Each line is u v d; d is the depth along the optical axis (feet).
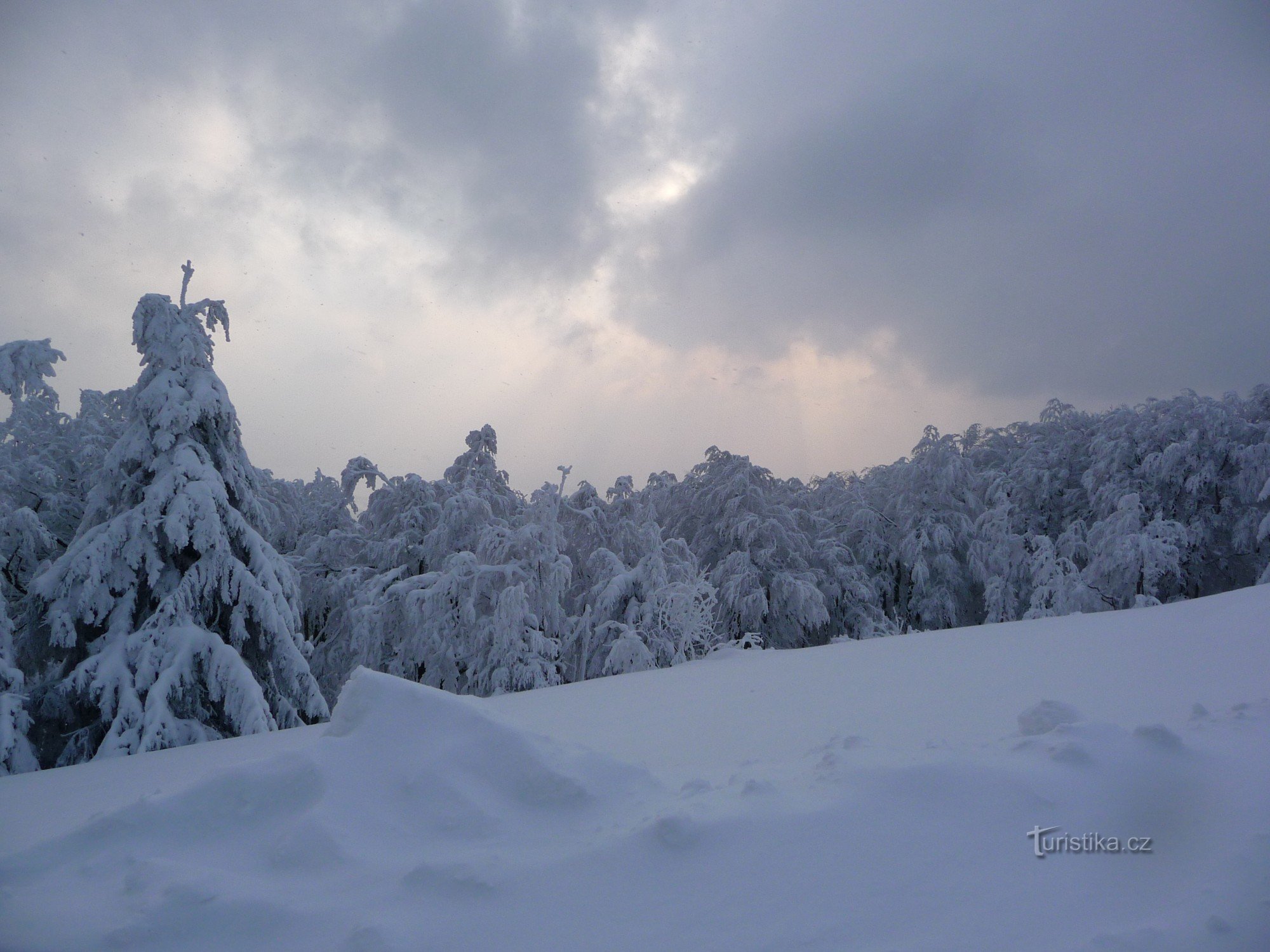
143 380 47.29
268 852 12.32
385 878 11.16
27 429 56.49
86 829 13.07
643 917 9.62
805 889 9.89
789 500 113.39
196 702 45.85
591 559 80.23
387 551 79.15
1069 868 10.11
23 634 46.11
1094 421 118.32
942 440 108.78
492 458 89.56
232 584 45.60
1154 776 12.37
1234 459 93.56
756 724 23.67
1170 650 28.78
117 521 43.96
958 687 26.43
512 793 13.73
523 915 9.85
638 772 14.84
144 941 10.00
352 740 14.78
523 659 67.87
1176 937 8.46
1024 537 105.70
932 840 10.80
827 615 93.35
